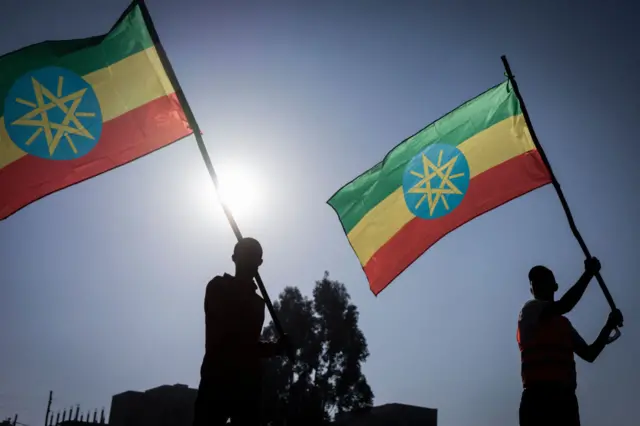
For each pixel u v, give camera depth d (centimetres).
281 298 4709
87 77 881
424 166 1027
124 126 873
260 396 567
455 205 1005
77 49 889
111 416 5769
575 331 751
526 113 1012
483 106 1038
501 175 1002
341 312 4616
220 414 544
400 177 1027
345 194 1023
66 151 851
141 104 884
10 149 836
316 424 4269
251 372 557
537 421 647
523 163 1001
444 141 1033
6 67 859
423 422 5450
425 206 1012
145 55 902
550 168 986
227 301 570
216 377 543
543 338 669
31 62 870
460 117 1039
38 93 859
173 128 880
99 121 870
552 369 657
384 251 1012
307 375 4444
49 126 854
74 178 845
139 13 913
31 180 834
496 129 1023
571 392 657
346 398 4441
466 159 1020
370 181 1028
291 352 623
